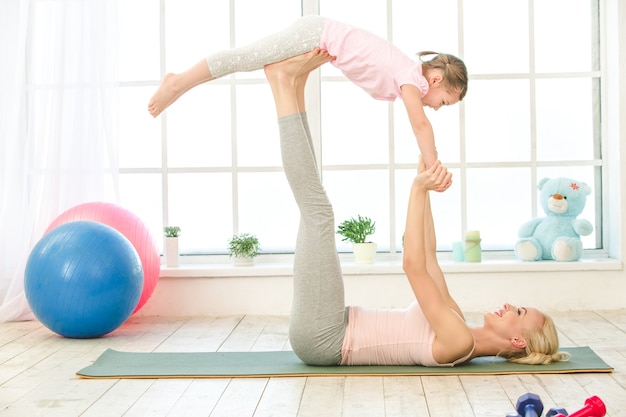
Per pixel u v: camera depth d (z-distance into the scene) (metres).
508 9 4.93
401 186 4.98
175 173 5.00
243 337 4.11
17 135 4.71
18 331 4.33
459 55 4.94
